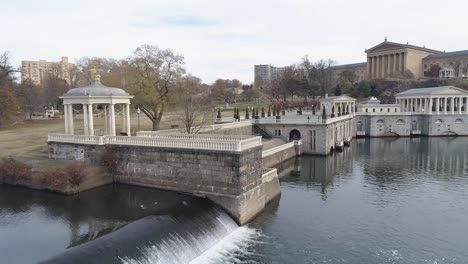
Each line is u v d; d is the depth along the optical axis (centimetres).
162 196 3806
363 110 12469
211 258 2955
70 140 4669
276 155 6825
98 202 3647
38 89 13738
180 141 3922
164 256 2702
